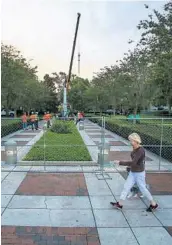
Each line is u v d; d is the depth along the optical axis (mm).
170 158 10656
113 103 38000
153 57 16094
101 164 8734
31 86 36156
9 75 24688
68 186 7258
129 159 11148
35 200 6172
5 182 7555
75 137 17562
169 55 13320
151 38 17891
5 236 4516
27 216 5309
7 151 9484
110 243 4359
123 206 5891
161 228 4906
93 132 22656
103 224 5027
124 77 28078
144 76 25641
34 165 9555
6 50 24688
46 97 54969
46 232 4688
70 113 46438
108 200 6246
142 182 5703
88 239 4480
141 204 6039
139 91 26156
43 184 7406
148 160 10914
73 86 57844
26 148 13281
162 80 15477
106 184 7473
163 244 4363
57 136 18141
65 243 4344
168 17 13266
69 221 5129
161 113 45375
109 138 18359
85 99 52594
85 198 6359
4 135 18828
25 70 31766
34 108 49250
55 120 30109
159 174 8781
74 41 33500
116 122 22234
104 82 40469
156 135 12914
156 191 6984
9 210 5582
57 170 8922
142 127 16234
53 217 5285
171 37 13180
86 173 8602
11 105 36406
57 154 10953
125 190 5715
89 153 11594
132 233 4703
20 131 23141
